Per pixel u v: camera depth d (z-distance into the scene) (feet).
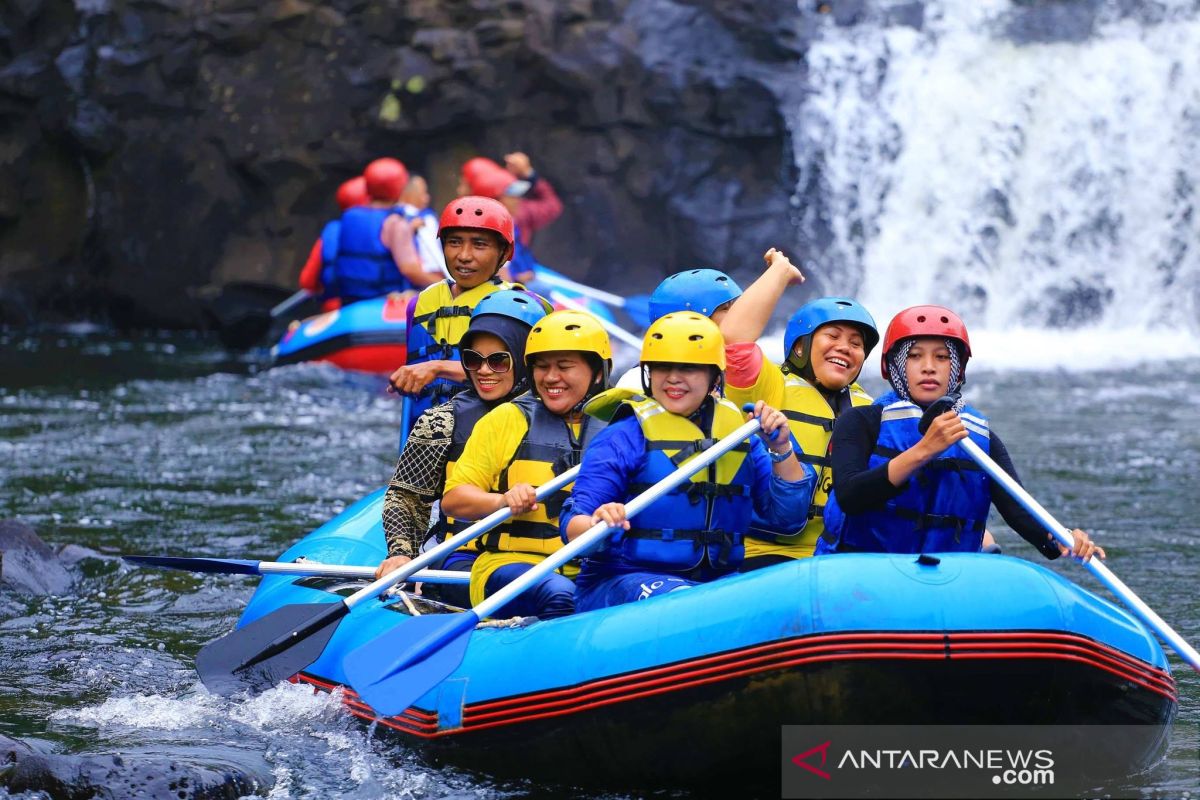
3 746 42.98
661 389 47.78
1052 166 203.21
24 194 202.39
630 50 195.11
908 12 206.08
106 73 198.18
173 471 103.19
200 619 67.77
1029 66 203.41
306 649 52.60
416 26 197.67
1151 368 164.96
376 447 113.91
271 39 199.41
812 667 40.06
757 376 53.16
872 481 45.24
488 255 65.31
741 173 199.21
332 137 199.41
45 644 62.80
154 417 127.34
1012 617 40.06
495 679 45.47
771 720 40.96
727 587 42.37
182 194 200.54
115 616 67.97
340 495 95.91
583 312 52.60
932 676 39.88
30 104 200.44
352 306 148.15
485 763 45.47
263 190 201.16
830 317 53.47
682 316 47.83
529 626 46.65
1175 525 87.56
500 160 199.41
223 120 199.52
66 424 122.83
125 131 199.41
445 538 56.95
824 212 199.31
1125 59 202.49
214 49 199.62
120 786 42.22
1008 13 208.03
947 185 203.21
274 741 48.93
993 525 93.35
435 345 65.77
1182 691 55.83
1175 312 200.95
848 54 200.44
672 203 196.24
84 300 205.46
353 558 60.59
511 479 51.96
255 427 122.72
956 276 204.03
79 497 94.07
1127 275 202.28
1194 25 203.62
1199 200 200.23
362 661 47.21
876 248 201.46
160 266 201.05
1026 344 187.21
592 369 52.01
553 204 166.61
